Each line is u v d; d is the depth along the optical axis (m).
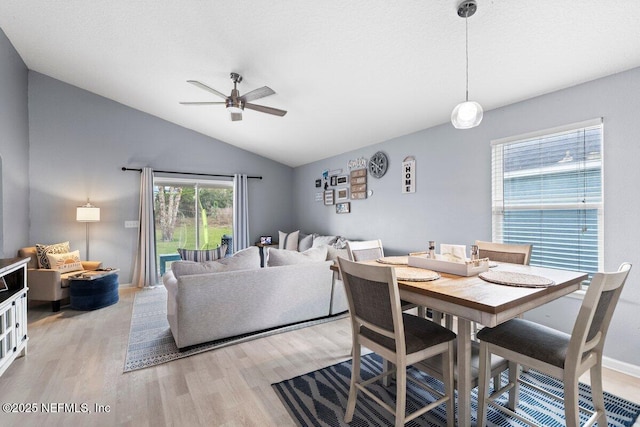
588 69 2.22
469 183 3.23
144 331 2.99
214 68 3.25
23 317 2.41
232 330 2.73
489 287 1.51
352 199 4.99
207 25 2.59
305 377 2.15
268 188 6.44
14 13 2.98
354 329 1.70
